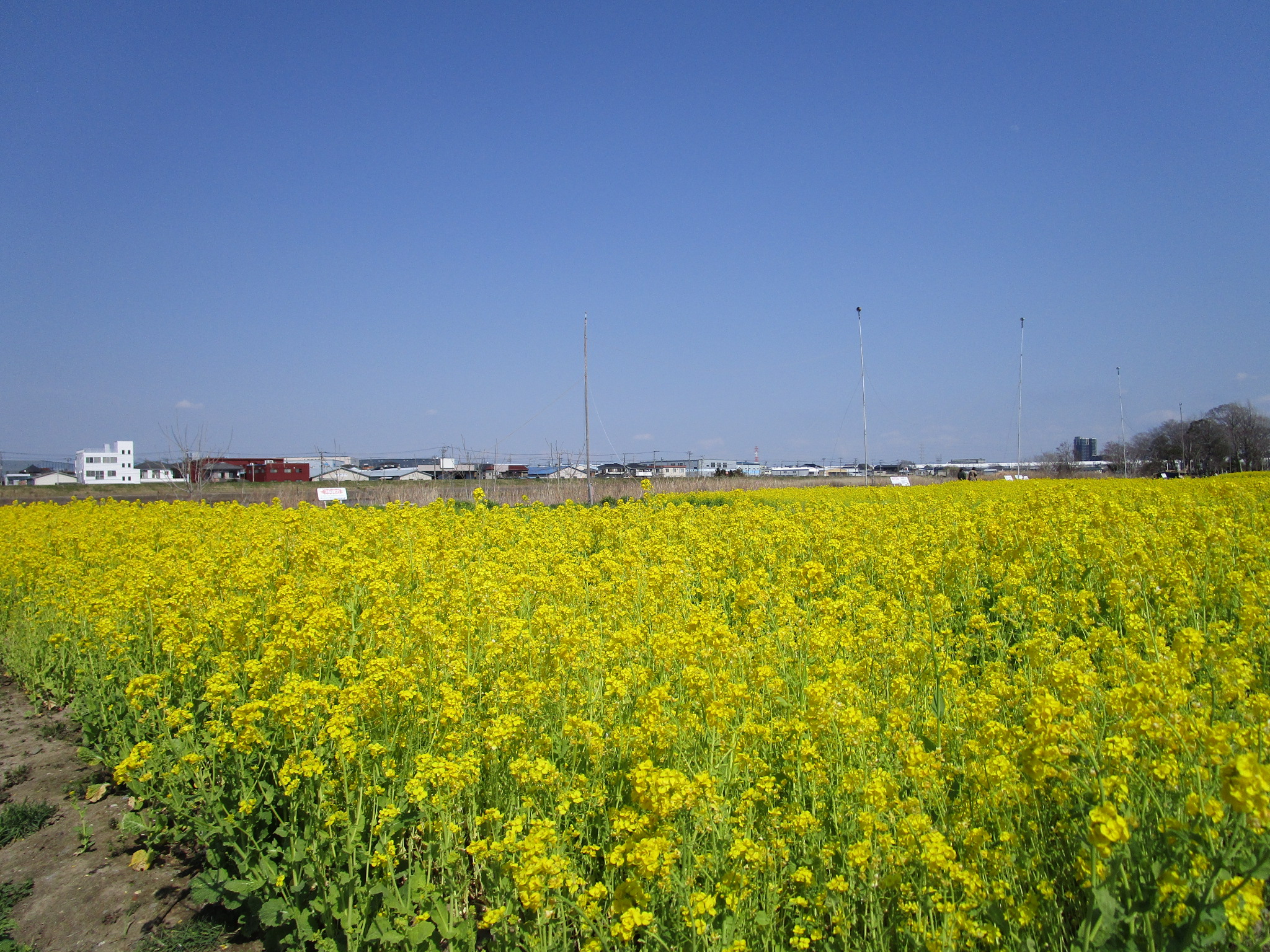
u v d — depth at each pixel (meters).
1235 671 4.46
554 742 5.07
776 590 8.66
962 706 4.81
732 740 4.70
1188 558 8.68
